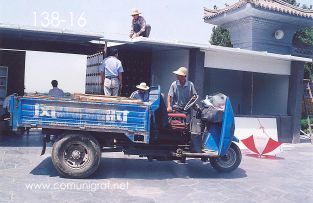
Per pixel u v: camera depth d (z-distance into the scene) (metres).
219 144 6.86
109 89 9.11
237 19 16.22
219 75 15.20
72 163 6.18
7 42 11.34
